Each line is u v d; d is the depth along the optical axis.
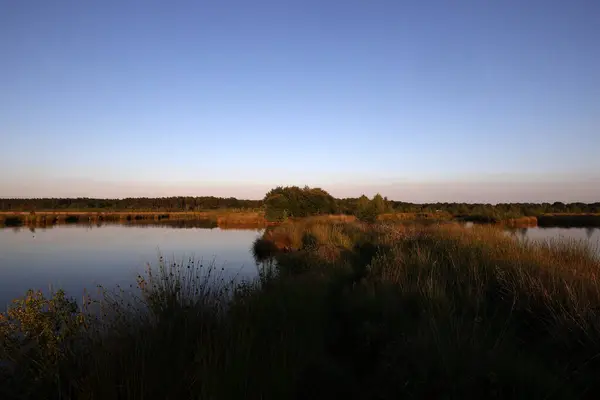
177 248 24.97
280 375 4.27
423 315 5.84
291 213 39.47
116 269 17.08
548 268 7.54
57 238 32.25
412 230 17.41
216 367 4.13
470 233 14.59
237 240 30.58
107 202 108.31
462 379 4.11
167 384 4.12
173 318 5.13
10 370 4.63
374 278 8.77
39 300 5.42
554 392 3.83
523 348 4.84
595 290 5.98
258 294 7.04
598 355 4.28
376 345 5.47
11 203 97.19
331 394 4.37
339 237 18.61
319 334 5.79
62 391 4.33
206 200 117.88
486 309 6.30
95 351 4.60
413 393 4.12
